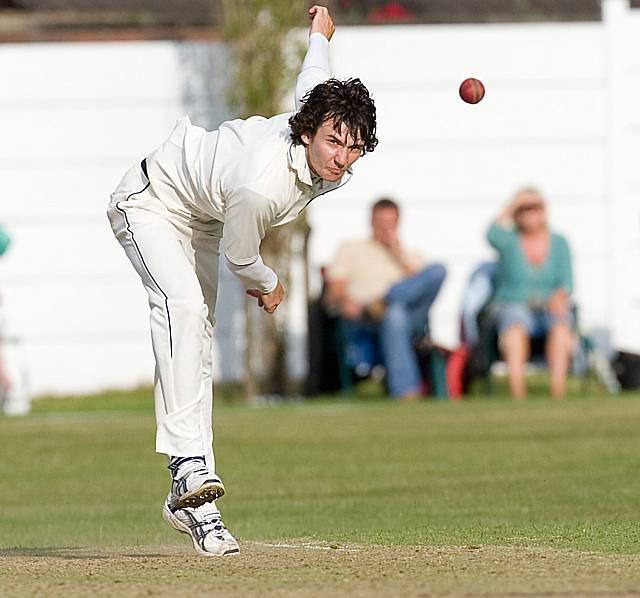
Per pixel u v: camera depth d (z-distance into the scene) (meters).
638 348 60.25
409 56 59.47
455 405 47.88
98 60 57.66
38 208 57.44
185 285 17.95
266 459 34.62
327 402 50.78
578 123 60.25
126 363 57.66
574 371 53.78
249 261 18.02
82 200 57.66
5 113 57.34
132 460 35.56
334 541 20.48
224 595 14.45
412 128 59.50
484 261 58.78
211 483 17.72
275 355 54.72
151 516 25.78
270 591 14.68
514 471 30.81
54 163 57.53
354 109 16.84
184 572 16.38
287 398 54.38
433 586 14.93
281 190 17.23
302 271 54.97
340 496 27.72
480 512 24.28
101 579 15.85
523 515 23.64
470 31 59.62
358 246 51.38
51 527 24.28
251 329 54.66
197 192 17.80
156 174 18.20
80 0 65.38
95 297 57.59
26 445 39.22
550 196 60.22
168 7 65.25
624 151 60.31
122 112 57.84
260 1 54.81
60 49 57.41
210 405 18.78
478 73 59.69
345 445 37.19
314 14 19.47
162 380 17.98
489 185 59.94
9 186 57.31
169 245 18.09
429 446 36.34
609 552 18.30
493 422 42.00
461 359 51.72
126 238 18.34
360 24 59.38
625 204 60.34
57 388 57.31
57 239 57.47
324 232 58.91
